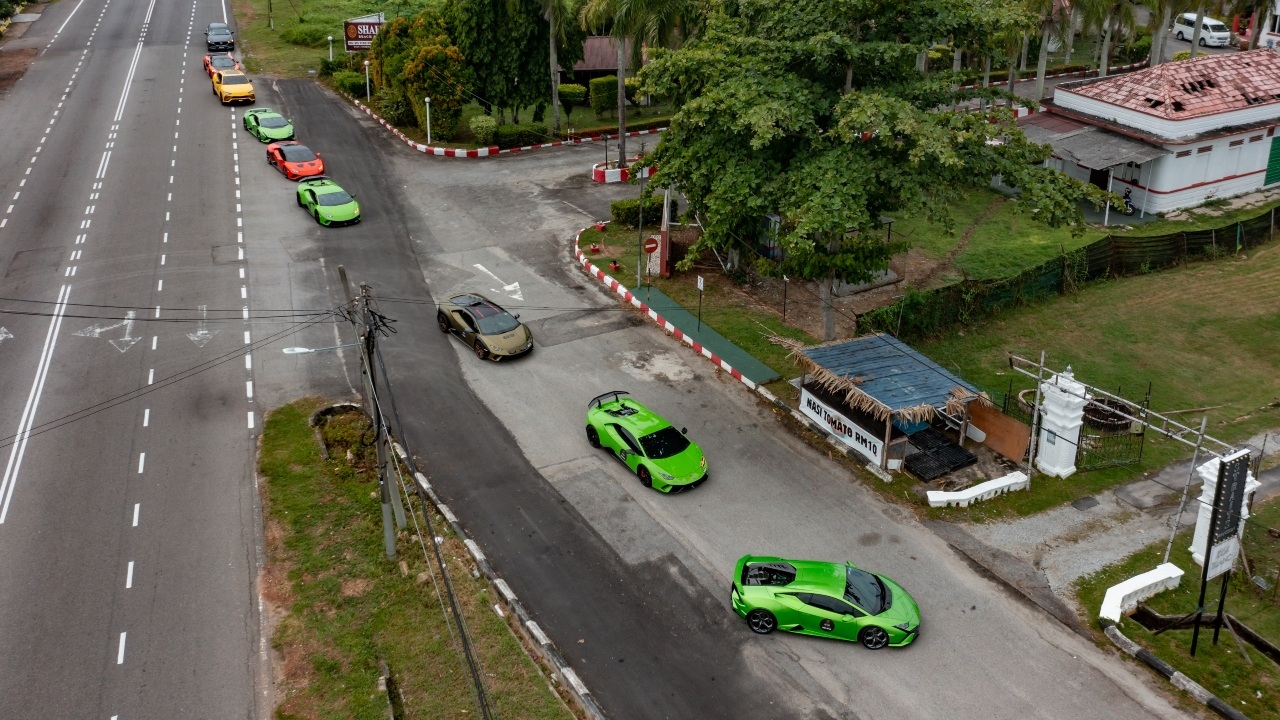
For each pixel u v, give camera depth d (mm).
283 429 24094
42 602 18312
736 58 24250
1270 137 42688
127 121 49312
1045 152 23859
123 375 26453
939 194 23281
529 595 18875
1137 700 16547
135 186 40719
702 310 30891
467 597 18703
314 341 28500
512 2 46938
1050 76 64438
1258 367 28750
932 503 21531
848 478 22703
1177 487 22578
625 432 22672
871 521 21172
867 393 22203
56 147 45219
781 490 22219
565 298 31922
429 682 16719
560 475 22672
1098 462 23453
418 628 17938
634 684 16828
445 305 29375
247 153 45250
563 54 51094
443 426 24469
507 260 34906
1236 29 72188
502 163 46094
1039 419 23828
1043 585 19281
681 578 19391
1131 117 41406
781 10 24516
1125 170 41594
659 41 40406
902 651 17578
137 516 20828
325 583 18984
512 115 54688
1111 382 27688
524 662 17172
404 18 52031
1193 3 50750
